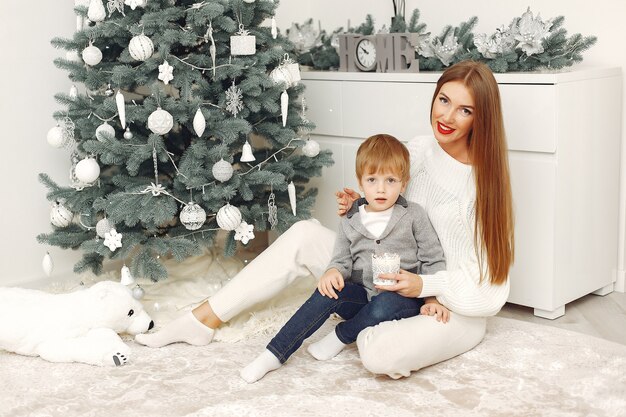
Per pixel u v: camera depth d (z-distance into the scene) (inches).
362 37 117.3
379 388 78.4
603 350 85.5
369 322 81.6
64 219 102.5
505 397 75.4
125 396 78.3
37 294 93.7
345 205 87.5
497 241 82.5
